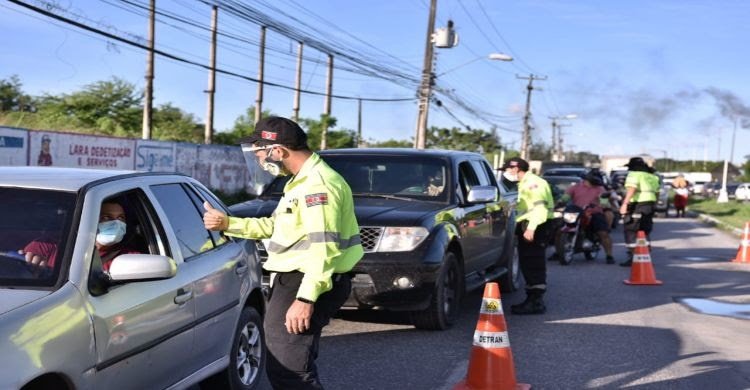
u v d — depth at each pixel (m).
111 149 22.31
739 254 15.88
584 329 8.59
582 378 6.52
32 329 3.48
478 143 83.88
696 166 161.25
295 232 4.00
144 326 4.28
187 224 5.25
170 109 48.09
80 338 3.73
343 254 4.11
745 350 7.64
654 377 6.57
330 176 4.04
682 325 8.89
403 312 9.18
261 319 6.05
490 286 5.92
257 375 5.92
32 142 19.12
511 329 8.57
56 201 4.30
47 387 3.63
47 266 3.93
